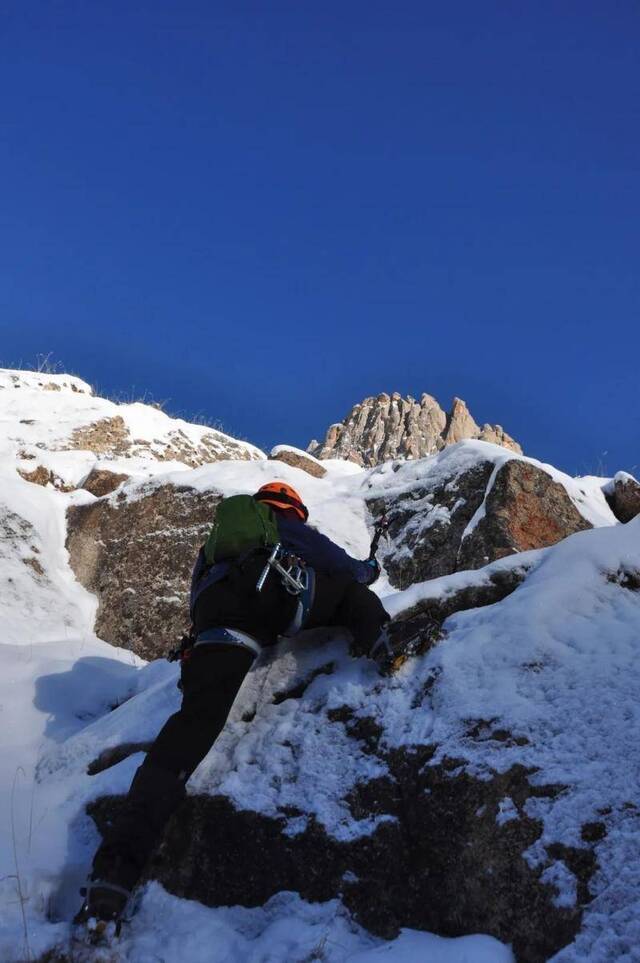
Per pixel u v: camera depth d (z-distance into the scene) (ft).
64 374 43.75
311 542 13.08
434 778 11.00
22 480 26.45
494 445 23.65
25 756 15.17
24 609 22.33
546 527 22.02
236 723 12.95
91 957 10.20
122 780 12.98
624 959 8.95
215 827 11.80
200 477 24.30
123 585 23.25
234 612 12.35
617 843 9.78
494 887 10.08
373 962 9.75
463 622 13.30
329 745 12.12
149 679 17.49
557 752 10.73
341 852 11.05
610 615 12.56
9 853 12.02
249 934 10.95
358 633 12.75
